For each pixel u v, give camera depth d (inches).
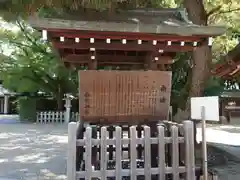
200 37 195.0
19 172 261.1
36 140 476.7
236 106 853.8
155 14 223.3
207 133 581.6
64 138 502.0
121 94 209.3
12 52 860.6
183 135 188.4
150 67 227.3
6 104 1435.8
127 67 274.2
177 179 184.1
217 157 308.3
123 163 239.3
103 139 178.4
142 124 217.6
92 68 227.0
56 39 193.6
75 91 920.9
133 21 199.8
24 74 876.6
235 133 582.9
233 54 256.8
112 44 199.5
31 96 1000.9
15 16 222.4
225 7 415.2
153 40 196.4
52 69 840.3
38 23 177.9
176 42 201.9
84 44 197.6
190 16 327.3
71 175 173.8
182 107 565.0
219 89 792.3
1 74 876.6
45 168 277.7
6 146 414.0
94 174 176.6
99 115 211.0
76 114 878.4
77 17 200.1
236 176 247.1
